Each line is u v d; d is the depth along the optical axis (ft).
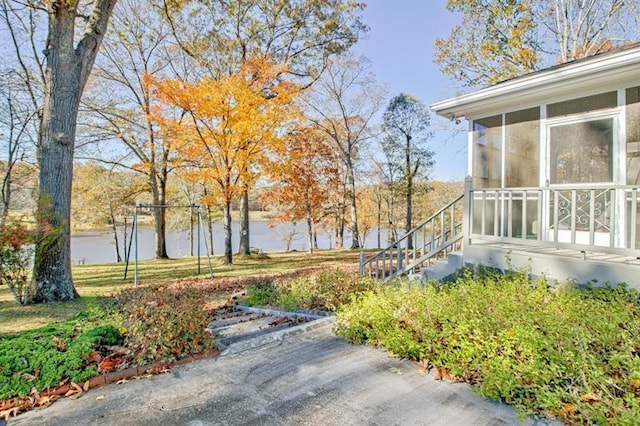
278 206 59.72
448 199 78.79
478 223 22.22
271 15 44.16
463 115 23.02
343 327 13.74
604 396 7.91
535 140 19.76
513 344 9.77
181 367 10.95
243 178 37.65
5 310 18.52
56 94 20.72
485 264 18.35
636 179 16.26
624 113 16.58
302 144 50.29
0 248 18.38
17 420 8.08
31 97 39.06
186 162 41.73
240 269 38.42
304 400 8.91
